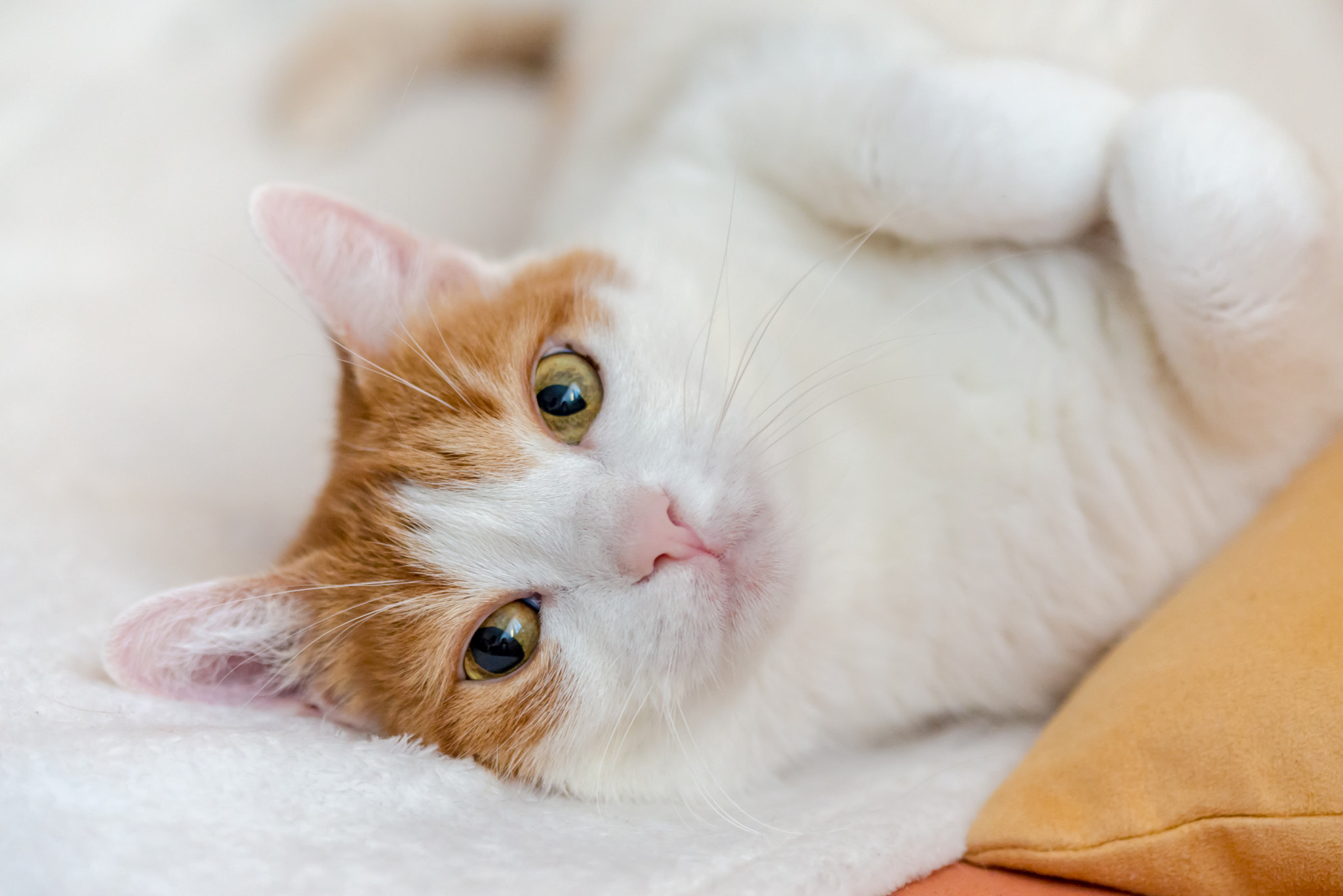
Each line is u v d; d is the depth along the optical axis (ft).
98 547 1.18
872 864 0.94
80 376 1.40
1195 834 0.90
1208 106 1.01
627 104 1.37
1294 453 1.04
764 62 1.21
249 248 1.55
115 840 0.89
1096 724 0.96
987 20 1.24
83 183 1.66
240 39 1.94
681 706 1.03
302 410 1.42
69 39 1.89
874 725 1.11
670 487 1.02
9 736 0.95
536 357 1.06
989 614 1.07
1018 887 0.94
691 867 0.92
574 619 1.02
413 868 0.90
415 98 1.84
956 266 1.08
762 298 1.11
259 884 0.88
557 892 0.89
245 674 1.07
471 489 1.03
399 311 1.12
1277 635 0.92
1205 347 0.99
